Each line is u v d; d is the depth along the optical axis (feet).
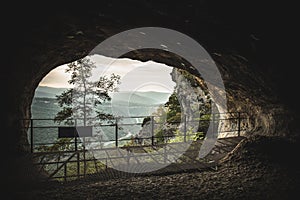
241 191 16.21
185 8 17.07
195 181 18.79
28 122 32.09
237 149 27.30
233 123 41.09
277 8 15.61
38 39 21.70
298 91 22.71
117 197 15.58
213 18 17.46
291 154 23.52
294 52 19.07
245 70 25.67
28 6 16.53
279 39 18.20
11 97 23.13
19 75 24.00
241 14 16.52
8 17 16.97
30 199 15.46
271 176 19.01
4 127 21.68
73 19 19.57
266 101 29.40
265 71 23.26
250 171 20.68
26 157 23.79
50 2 16.52
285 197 15.11
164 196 15.61
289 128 27.63
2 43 18.62
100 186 18.21
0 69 19.92
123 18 19.90
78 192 16.71
